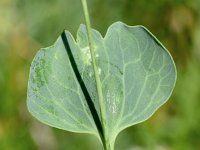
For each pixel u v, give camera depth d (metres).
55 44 0.21
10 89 0.79
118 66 0.21
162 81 0.21
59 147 0.78
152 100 0.21
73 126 0.21
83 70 0.21
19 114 0.79
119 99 0.21
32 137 0.78
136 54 0.21
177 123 0.80
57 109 0.21
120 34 0.21
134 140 0.78
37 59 0.21
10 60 0.81
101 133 0.21
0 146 0.77
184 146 0.79
